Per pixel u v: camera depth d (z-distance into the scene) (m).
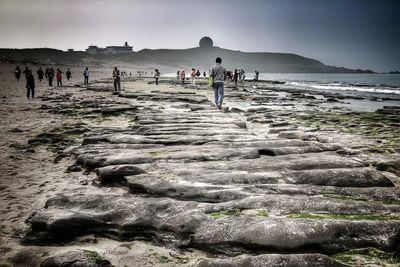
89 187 5.65
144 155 6.66
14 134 10.55
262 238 3.52
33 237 3.96
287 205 4.26
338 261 3.14
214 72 16.23
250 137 8.48
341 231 3.56
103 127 11.43
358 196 4.72
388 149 8.33
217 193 4.70
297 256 3.14
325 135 10.87
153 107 17.16
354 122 13.99
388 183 5.19
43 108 17.00
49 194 5.41
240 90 37.09
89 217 4.13
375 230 3.58
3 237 4.07
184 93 25.89
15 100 21.53
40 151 8.38
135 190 5.22
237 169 5.79
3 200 5.19
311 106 21.73
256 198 4.43
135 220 4.07
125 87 35.78
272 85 55.06
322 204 4.26
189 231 3.79
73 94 26.38
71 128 11.32
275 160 6.19
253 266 3.05
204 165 5.95
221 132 9.19
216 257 3.51
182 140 8.11
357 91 43.81
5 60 104.44
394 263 3.24
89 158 6.71
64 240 3.96
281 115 16.06
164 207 4.32
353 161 6.04
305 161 6.04
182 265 3.33
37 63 114.56
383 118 15.14
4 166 7.01
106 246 3.83
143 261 3.51
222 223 3.81
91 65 175.38
